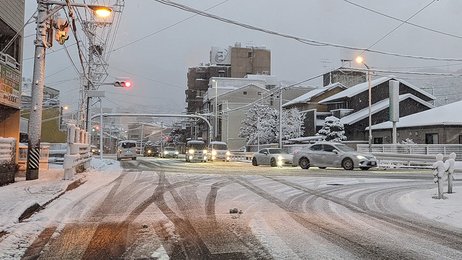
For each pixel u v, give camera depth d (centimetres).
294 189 1427
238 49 9131
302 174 2041
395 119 3369
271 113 5628
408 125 3981
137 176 1875
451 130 3684
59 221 863
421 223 882
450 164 1319
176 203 1109
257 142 5428
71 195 1210
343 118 5025
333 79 6762
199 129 8356
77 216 922
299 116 5506
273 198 1212
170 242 704
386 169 2594
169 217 918
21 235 737
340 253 639
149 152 6944
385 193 1351
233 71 9075
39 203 1000
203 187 1458
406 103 4878
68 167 1536
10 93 1709
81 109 2603
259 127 5488
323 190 1410
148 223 855
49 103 5625
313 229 807
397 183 1647
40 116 1562
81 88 2670
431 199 1202
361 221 895
